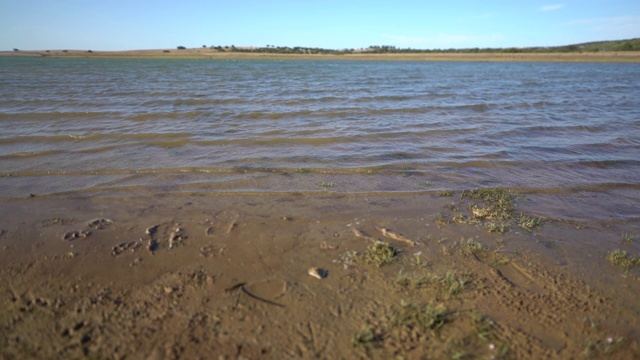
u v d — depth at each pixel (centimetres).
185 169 703
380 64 5634
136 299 338
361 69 4178
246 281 366
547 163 792
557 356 284
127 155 781
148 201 559
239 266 391
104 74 3017
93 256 406
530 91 2097
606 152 880
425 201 586
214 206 545
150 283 361
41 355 277
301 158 788
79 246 426
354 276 376
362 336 294
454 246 443
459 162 786
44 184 619
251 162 754
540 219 530
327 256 413
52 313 319
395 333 301
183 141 892
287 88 2044
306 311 325
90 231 461
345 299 341
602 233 493
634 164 795
